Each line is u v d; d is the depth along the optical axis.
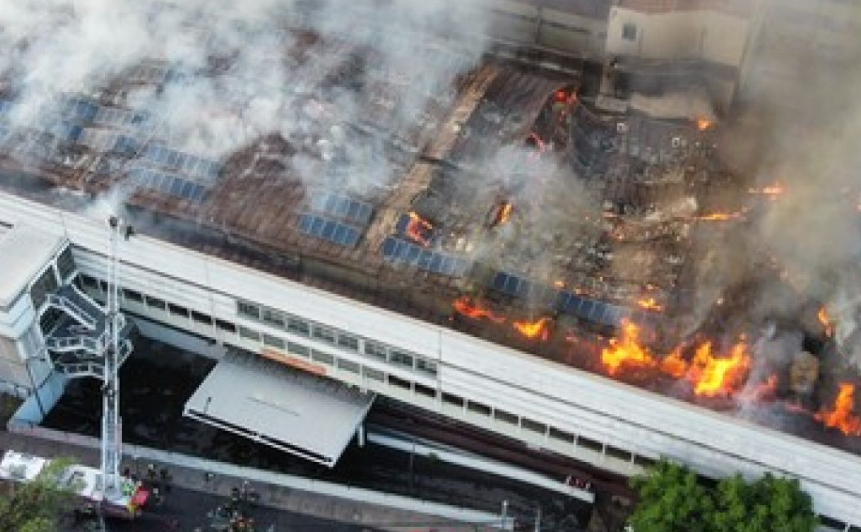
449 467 92.25
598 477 89.06
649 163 96.88
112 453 85.38
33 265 87.56
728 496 77.19
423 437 92.06
